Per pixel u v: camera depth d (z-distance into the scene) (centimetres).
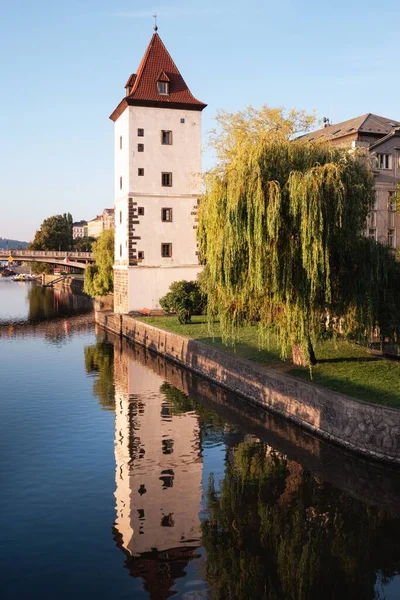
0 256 9388
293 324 2336
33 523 1584
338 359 2720
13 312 7306
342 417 2047
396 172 4388
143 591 1279
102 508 1677
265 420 2539
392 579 1340
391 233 4378
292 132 3481
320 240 2170
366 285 2314
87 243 14450
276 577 1343
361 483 1861
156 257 5319
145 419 2586
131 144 5212
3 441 2277
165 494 1778
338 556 1431
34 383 3316
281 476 1906
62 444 2245
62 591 1276
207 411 2716
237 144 2822
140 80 5331
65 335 5312
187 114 5341
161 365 3875
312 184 2166
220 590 1281
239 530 1555
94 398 2962
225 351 3195
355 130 4291
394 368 2508
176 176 5331
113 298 6322
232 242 2303
